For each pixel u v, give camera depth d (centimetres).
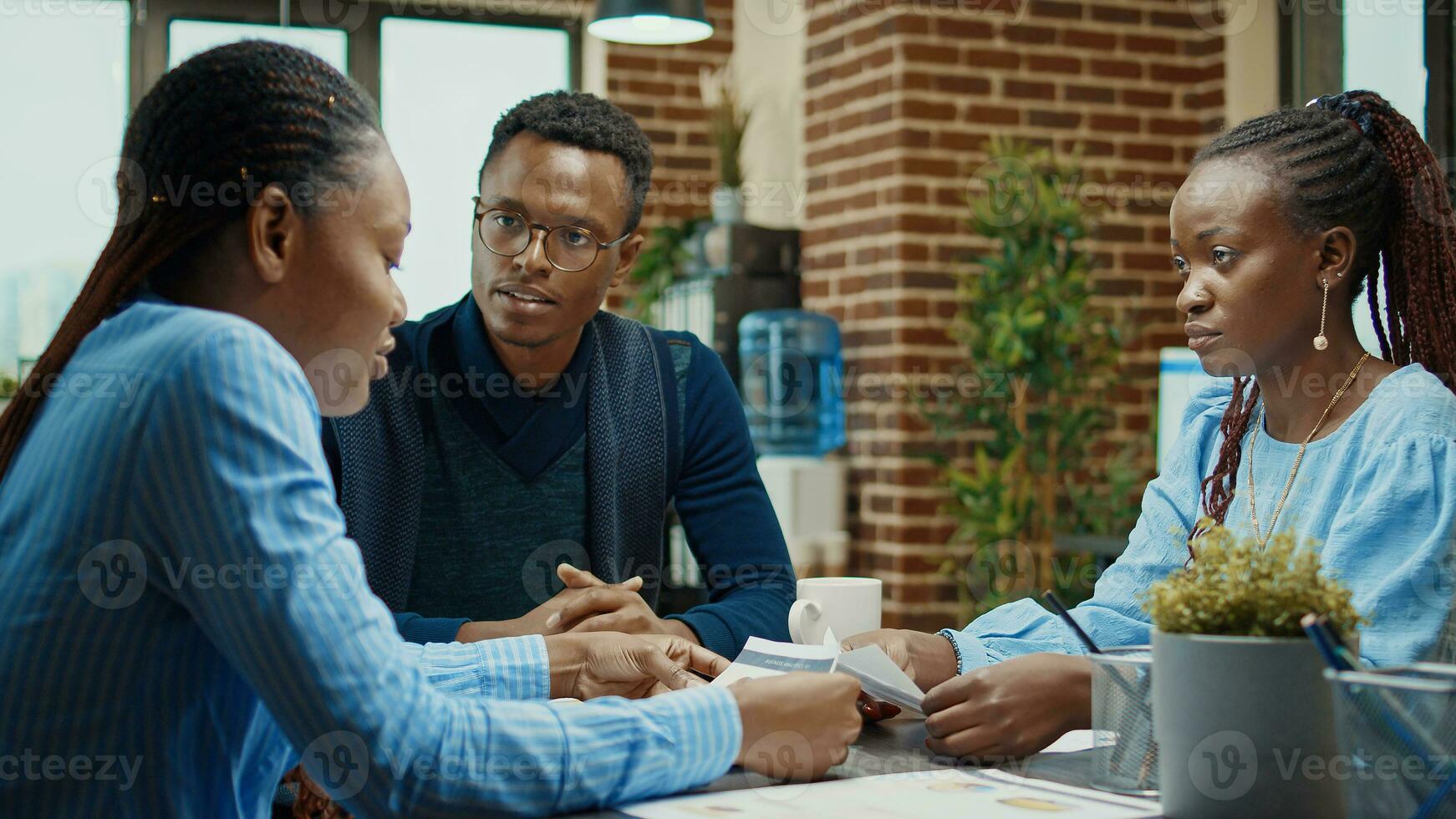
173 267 88
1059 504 405
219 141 85
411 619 142
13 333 368
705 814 83
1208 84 425
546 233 151
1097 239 418
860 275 415
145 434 79
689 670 121
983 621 134
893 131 400
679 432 171
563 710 86
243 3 409
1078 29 415
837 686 95
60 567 79
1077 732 111
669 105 465
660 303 453
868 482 411
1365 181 117
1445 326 121
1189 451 135
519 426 160
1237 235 116
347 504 150
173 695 83
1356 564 104
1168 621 81
